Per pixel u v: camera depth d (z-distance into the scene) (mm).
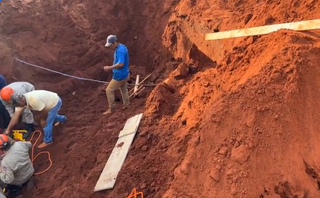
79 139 7250
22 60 9047
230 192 3967
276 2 6414
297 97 4348
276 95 4379
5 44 9023
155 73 9219
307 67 4469
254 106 4410
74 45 10242
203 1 8609
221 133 4445
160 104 6750
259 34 5891
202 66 7645
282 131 4195
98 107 8375
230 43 6699
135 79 9375
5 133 6562
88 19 10828
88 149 6695
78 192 5699
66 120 8055
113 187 5316
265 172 4039
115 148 6223
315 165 4152
